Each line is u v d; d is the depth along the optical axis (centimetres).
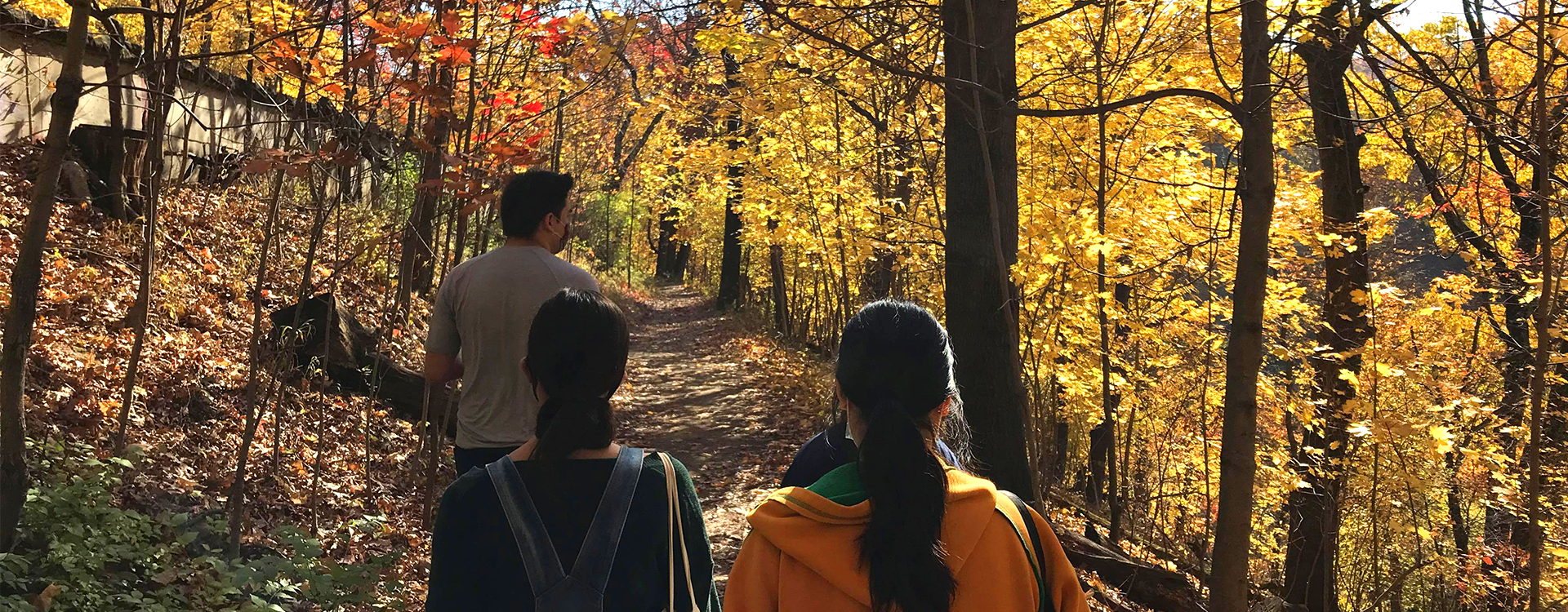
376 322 860
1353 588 940
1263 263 451
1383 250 891
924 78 486
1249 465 458
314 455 599
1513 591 816
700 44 816
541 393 173
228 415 593
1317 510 822
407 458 669
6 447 319
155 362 602
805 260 1483
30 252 317
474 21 532
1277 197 739
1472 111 590
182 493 467
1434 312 815
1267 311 833
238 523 420
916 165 1037
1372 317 753
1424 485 750
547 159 528
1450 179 842
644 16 579
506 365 302
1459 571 877
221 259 826
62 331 576
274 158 420
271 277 849
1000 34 596
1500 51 731
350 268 935
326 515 527
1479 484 830
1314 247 772
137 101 980
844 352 159
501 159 513
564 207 313
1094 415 1035
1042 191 891
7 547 322
